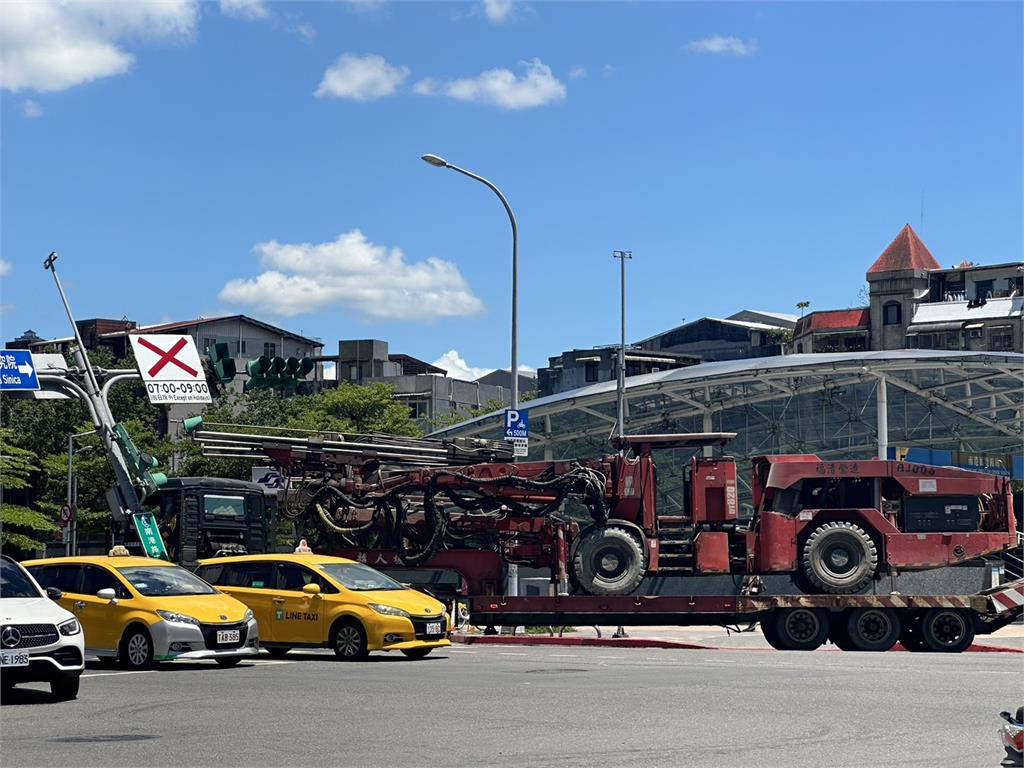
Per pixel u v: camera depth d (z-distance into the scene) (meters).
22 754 10.84
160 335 31.78
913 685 16.06
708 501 26.22
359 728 12.33
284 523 35.53
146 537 30.22
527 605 26.11
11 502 77.38
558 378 106.25
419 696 15.02
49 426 73.38
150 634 18.95
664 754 10.66
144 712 13.69
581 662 20.41
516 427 32.28
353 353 104.50
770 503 25.91
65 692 14.80
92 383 31.14
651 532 26.36
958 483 25.72
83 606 19.72
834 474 25.70
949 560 25.44
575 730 12.09
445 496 28.27
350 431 72.25
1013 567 28.19
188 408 77.31
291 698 14.93
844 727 12.23
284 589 21.56
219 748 11.14
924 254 95.31
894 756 10.55
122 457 31.06
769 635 25.09
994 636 30.20
